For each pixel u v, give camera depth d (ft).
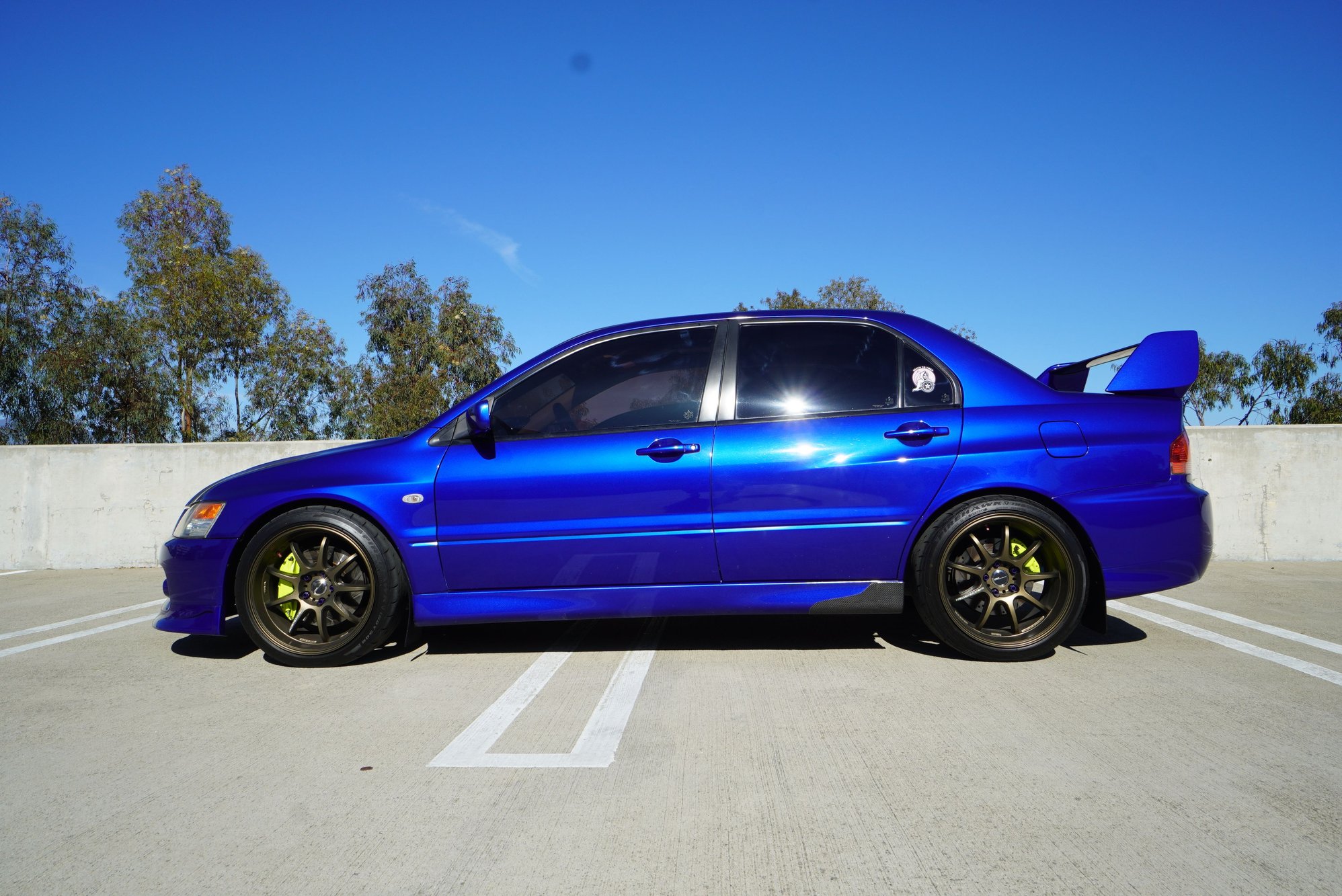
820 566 12.19
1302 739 8.95
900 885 6.13
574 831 7.12
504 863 6.59
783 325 13.04
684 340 13.03
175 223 107.14
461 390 108.27
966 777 8.05
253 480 13.17
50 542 26.53
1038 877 6.20
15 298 96.17
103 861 6.77
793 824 7.15
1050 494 11.89
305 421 105.81
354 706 10.82
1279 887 5.99
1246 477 23.41
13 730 10.16
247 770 8.68
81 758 9.11
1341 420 101.35
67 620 17.83
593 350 13.15
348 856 6.75
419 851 6.82
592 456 12.45
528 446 12.66
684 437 12.39
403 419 102.42
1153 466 12.05
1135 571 11.98
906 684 11.12
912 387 12.48
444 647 13.99
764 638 13.98
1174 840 6.72
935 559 12.00
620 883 6.23
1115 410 12.21
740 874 6.34
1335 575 20.71
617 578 12.38
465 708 10.63
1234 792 7.60
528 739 9.41
